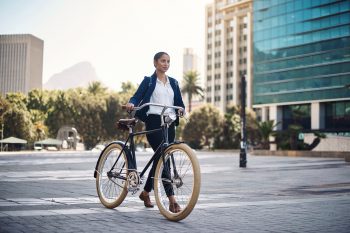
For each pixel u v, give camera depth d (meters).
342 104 58.00
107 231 3.64
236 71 106.88
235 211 5.06
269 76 66.19
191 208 4.19
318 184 9.70
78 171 12.77
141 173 4.97
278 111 65.50
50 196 6.28
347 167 18.16
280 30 64.81
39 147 67.56
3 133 66.31
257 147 56.09
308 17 60.91
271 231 3.82
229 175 12.76
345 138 51.22
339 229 3.95
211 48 118.06
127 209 5.05
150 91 5.04
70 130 66.56
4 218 4.19
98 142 68.50
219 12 116.19
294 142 41.19
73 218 4.28
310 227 4.04
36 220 4.11
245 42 105.94
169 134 4.98
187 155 4.37
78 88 81.25
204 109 71.06
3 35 142.50
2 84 140.75
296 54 62.31
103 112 67.12
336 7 57.34
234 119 62.03
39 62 148.62
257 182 10.16
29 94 80.88
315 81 59.59
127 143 5.14
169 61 5.16
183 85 80.62
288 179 11.26
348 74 55.50
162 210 4.52
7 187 7.58
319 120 59.19
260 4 68.12
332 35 57.69
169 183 4.46
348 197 6.85
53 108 75.56
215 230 3.82
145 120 5.01
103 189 5.33
